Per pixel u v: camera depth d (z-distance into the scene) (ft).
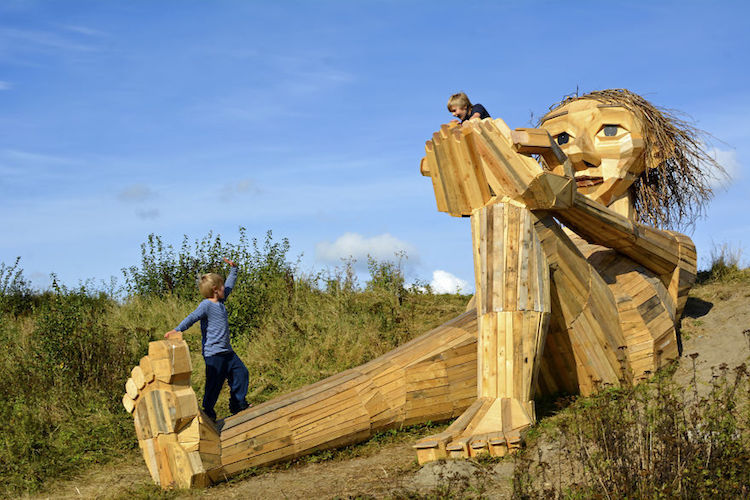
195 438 20.45
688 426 17.57
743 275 35.24
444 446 20.59
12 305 47.67
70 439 26.20
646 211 32.04
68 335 33.53
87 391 30.68
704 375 25.11
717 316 30.25
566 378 25.12
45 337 33.73
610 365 24.95
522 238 22.36
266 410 22.13
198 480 20.34
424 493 18.39
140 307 45.70
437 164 23.86
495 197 23.15
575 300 24.12
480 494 17.34
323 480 20.57
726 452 16.20
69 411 28.94
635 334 26.03
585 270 24.43
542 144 22.08
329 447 22.77
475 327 25.91
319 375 34.37
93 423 28.02
